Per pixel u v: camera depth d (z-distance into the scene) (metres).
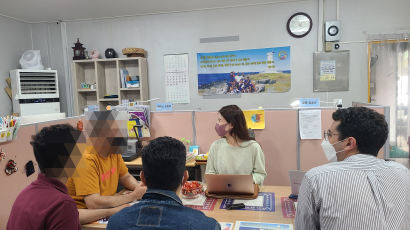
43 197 1.06
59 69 4.87
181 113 2.93
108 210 1.59
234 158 2.24
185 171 0.98
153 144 0.94
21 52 4.65
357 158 1.03
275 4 4.13
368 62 3.94
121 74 4.41
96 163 1.69
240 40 4.29
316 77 4.09
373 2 3.88
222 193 1.88
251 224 1.50
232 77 4.36
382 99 3.95
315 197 1.01
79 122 2.69
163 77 4.59
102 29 4.69
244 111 2.78
